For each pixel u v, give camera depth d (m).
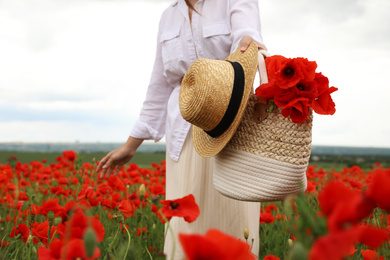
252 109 1.80
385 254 1.64
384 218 2.19
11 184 4.53
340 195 0.58
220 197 2.27
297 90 1.59
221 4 2.40
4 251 2.01
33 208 2.72
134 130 2.71
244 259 0.53
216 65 1.86
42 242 1.73
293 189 1.70
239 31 2.21
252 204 2.34
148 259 2.54
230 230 2.26
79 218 1.19
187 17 2.44
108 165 2.75
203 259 0.54
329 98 1.61
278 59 1.68
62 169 6.18
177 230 2.29
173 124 2.39
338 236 0.51
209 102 1.80
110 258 1.38
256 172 1.74
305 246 0.61
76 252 0.90
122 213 2.66
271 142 1.71
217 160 1.90
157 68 2.72
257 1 2.37
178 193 2.36
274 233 3.34
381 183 0.59
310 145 1.71
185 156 2.33
